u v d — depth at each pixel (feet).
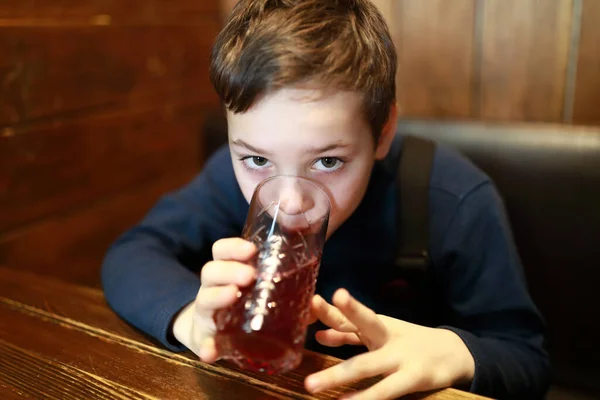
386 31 2.19
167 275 2.24
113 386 1.69
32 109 3.76
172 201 2.99
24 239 3.81
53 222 4.04
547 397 3.24
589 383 3.29
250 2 2.00
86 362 1.83
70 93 4.05
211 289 1.50
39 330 2.06
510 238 2.71
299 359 1.42
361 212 2.57
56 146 3.99
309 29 1.80
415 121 3.59
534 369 2.29
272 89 1.71
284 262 1.46
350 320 1.59
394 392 1.60
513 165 3.29
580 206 3.15
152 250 2.56
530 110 4.08
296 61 1.70
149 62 4.83
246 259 1.49
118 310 2.17
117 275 2.37
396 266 2.59
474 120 3.53
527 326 2.54
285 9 1.89
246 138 1.84
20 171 3.72
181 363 1.81
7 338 2.00
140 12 4.66
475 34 4.11
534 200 3.26
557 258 3.26
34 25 3.69
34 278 2.56
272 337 1.35
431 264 2.66
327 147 1.78
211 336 1.61
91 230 4.40
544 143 3.22
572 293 3.26
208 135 4.18
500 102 4.17
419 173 2.67
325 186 1.90
